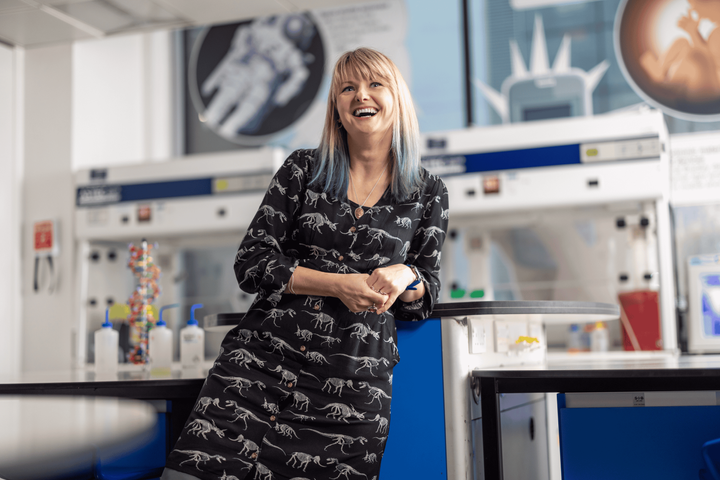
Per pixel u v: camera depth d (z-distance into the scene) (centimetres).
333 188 137
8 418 53
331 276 128
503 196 361
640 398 161
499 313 156
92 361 416
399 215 137
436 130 506
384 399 135
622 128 346
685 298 396
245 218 399
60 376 197
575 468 163
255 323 136
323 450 130
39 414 54
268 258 132
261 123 545
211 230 404
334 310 133
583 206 356
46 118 441
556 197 353
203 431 127
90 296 423
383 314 138
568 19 488
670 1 461
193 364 223
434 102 509
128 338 324
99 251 430
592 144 350
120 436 53
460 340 158
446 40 511
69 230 427
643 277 354
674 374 139
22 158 441
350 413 130
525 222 377
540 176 356
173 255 428
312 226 135
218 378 132
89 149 453
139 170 420
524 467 205
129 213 416
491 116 497
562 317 190
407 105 140
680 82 455
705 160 405
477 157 367
